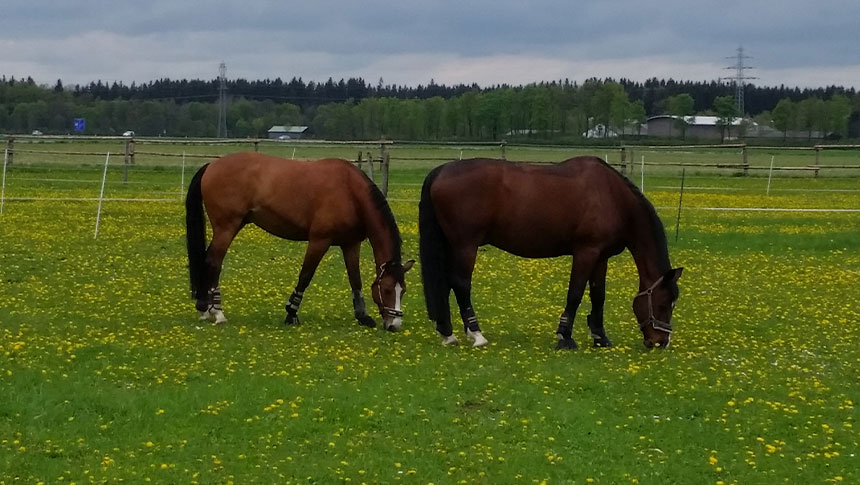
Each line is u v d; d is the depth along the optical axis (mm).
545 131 95938
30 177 35812
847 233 25547
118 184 34781
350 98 134750
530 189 12086
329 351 11664
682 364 11664
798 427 9281
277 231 13469
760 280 18531
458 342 12398
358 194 13188
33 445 8094
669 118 113812
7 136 38375
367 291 16406
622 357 11977
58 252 18797
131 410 9055
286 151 55156
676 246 22906
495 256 20469
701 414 9672
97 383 9906
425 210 12242
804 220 28906
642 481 7801
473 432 8828
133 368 10555
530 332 13570
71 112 110938
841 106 100812
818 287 17906
